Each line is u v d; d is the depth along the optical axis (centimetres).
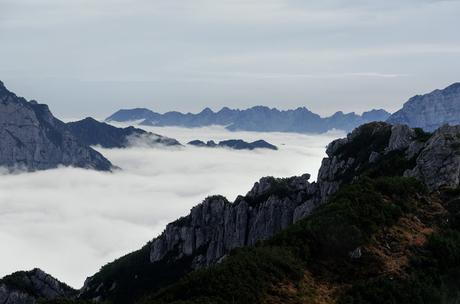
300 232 6906
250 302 5394
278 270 5994
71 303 6575
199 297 5309
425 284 5984
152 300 5738
